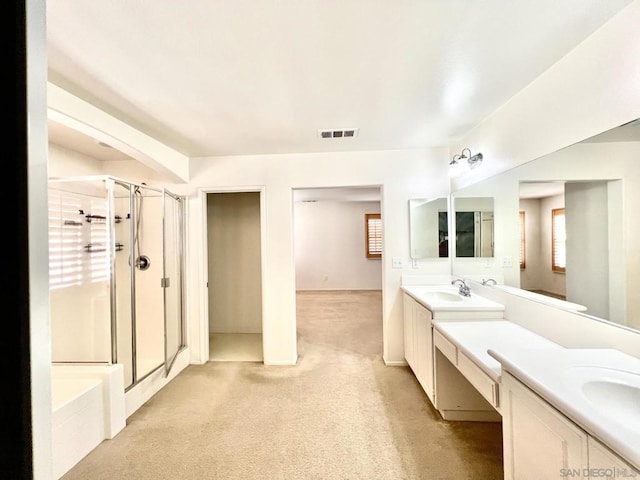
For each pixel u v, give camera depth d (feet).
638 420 3.34
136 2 3.67
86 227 9.52
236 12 3.90
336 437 6.53
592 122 4.60
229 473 5.57
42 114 1.45
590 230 4.71
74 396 6.01
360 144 9.73
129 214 9.58
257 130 8.27
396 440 6.41
